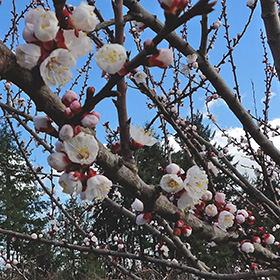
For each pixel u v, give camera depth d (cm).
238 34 391
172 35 268
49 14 97
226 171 306
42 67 98
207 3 88
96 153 118
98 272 1094
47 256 1684
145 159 1548
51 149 350
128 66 102
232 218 206
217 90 278
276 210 296
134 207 187
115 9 158
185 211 176
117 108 145
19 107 427
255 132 277
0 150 1956
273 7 242
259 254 232
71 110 113
